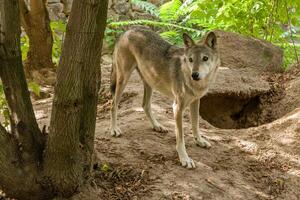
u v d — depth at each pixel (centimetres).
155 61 446
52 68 696
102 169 373
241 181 400
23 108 312
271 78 702
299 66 729
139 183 368
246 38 768
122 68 471
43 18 668
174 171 393
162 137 467
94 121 335
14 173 308
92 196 338
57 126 300
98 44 315
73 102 294
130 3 1037
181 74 416
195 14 767
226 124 649
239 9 765
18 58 303
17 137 314
